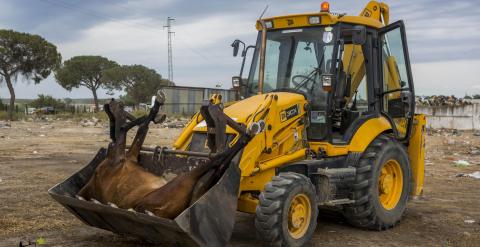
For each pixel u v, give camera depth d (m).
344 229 7.36
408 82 7.98
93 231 6.68
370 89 7.63
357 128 7.16
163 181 5.52
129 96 72.81
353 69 7.47
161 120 6.04
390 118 7.79
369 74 7.64
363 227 7.27
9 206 8.01
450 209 8.86
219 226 4.96
